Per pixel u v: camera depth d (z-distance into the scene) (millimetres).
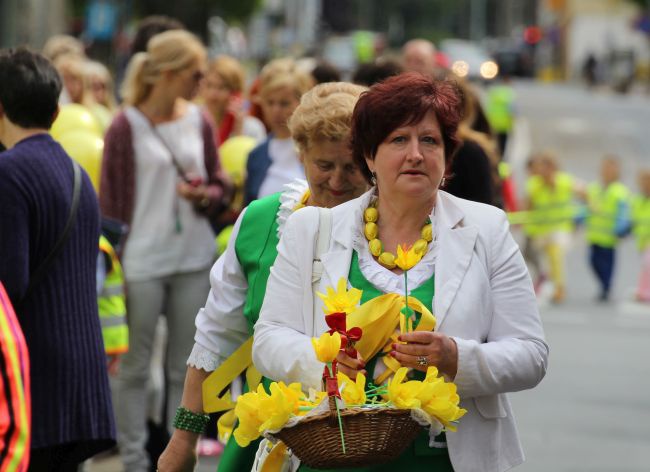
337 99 9781
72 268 10883
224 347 9836
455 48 132125
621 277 41062
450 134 8625
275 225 9695
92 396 10938
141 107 16062
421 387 7785
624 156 73625
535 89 135125
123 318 13773
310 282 8703
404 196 8516
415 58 19188
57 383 10656
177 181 16016
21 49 11211
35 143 10953
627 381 24062
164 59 15820
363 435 7820
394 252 8680
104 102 21609
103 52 68500
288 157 16531
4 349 6957
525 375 8336
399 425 7848
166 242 15891
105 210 15820
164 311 16188
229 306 9789
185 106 16484
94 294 11219
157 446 16484
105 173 15852
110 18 68375
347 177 9828
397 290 8461
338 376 7961
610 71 148000
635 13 173500
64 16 85125
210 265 16328
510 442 8625
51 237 10711
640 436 19672
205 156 16500
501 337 8508
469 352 8078
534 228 36531
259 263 9602
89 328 11008
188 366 9969
